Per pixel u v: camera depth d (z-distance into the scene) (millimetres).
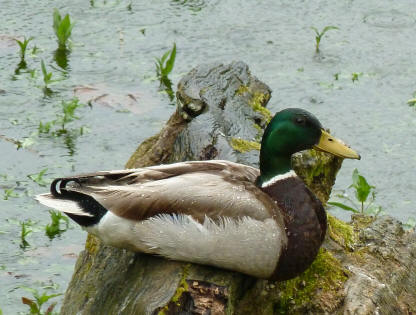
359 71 13227
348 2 14992
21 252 9859
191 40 13844
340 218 10609
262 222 7242
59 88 12633
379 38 14000
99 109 12211
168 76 12961
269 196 7582
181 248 7234
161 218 7207
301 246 7410
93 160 11234
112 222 7250
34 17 14391
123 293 7453
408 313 8367
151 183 7320
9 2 14797
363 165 11539
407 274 8688
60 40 13531
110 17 14422
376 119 12297
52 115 12070
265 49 13680
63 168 11070
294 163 9016
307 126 7730
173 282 7270
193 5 14820
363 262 8602
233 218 7176
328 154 9320
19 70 13031
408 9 14766
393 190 11125
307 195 7613
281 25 14320
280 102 12508
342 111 12422
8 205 10516
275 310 8000
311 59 13477
